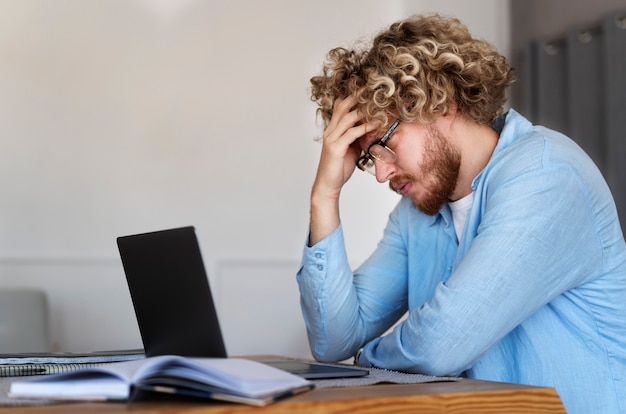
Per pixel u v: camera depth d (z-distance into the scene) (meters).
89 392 0.78
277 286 3.56
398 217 1.63
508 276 1.18
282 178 3.59
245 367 0.83
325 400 0.78
